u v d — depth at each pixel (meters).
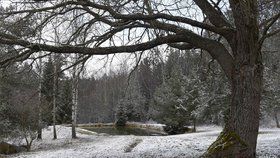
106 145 24.25
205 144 20.55
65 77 13.11
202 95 29.08
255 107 9.88
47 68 12.16
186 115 40.12
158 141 24.81
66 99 30.64
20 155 21.25
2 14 10.38
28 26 10.74
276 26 13.34
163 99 40.66
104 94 52.53
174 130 41.59
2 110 25.98
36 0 10.45
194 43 10.92
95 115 61.62
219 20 10.88
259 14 11.66
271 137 24.05
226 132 10.05
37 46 10.37
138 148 20.45
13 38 10.34
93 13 11.17
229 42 10.54
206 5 11.01
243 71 9.90
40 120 27.33
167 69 13.20
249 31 9.74
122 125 56.88
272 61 16.58
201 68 14.90
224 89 25.88
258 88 9.96
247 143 9.70
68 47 10.69
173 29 10.83
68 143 29.16
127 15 10.42
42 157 18.17
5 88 24.52
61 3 10.45
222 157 9.53
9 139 27.09
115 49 10.83
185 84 37.72
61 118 46.44
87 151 20.50
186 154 14.64
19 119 26.30
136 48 10.88
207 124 45.81
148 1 10.53
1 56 10.75
